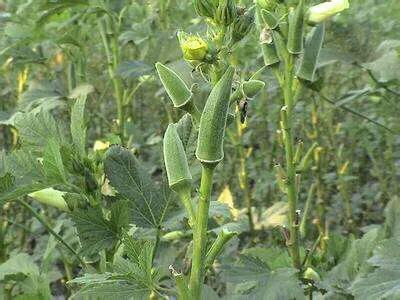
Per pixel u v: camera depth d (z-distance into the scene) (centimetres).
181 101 88
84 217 103
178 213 110
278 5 137
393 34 247
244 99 89
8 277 137
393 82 173
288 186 137
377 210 258
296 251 139
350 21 199
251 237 207
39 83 208
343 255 153
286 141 137
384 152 265
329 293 139
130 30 226
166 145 89
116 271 97
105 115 302
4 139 286
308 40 134
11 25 216
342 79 285
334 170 278
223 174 270
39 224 209
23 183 108
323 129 269
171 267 88
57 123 115
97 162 109
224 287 193
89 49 315
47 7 201
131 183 108
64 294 221
